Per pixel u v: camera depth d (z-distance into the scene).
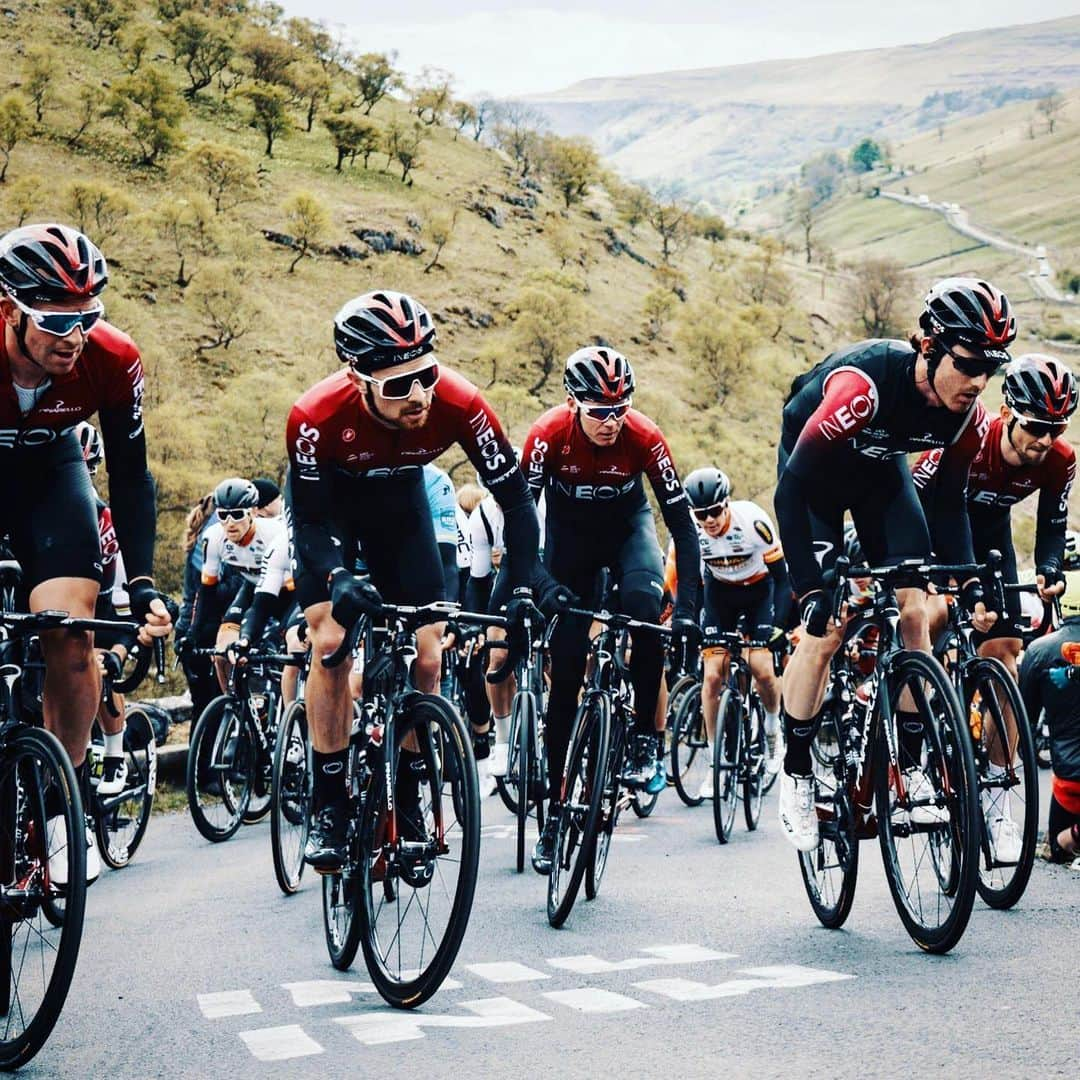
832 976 3.44
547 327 52.09
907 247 198.00
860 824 4.01
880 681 3.88
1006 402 5.32
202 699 7.98
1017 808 6.32
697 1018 3.06
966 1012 3.00
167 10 77.25
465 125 89.19
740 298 77.56
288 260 53.94
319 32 85.00
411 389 3.77
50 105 59.84
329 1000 3.47
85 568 3.60
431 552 4.46
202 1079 2.75
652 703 5.18
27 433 3.55
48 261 3.21
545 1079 2.63
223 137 67.56
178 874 5.84
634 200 86.12
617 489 5.46
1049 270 165.50
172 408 35.00
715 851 6.04
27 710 3.79
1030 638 7.62
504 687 7.08
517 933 4.28
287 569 6.81
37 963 3.15
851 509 4.39
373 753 3.68
